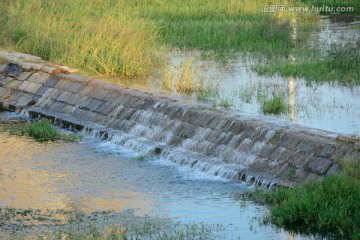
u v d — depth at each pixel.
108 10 60.88
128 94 36.19
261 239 23.02
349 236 23.05
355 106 35.72
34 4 56.47
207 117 31.83
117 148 33.06
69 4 59.16
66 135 34.69
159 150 31.66
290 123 30.11
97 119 36.22
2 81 42.56
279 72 43.53
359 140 26.36
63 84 39.81
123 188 27.86
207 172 29.42
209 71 44.12
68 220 24.69
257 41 53.03
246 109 35.22
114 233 23.44
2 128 36.28
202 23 59.16
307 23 60.84
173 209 25.62
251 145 29.28
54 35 47.94
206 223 24.34
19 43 47.91
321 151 27.08
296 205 24.23
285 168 27.56
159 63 45.44
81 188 27.91
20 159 31.44
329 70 43.53
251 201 26.11
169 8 65.19
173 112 33.31
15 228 23.98
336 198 24.28
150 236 23.28
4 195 27.16
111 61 43.50
